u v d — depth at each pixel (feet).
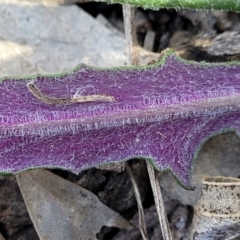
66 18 0.72
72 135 0.64
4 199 0.70
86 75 0.63
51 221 0.69
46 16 0.72
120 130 0.65
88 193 0.70
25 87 0.63
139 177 0.71
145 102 0.64
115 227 0.71
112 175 0.71
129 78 0.64
